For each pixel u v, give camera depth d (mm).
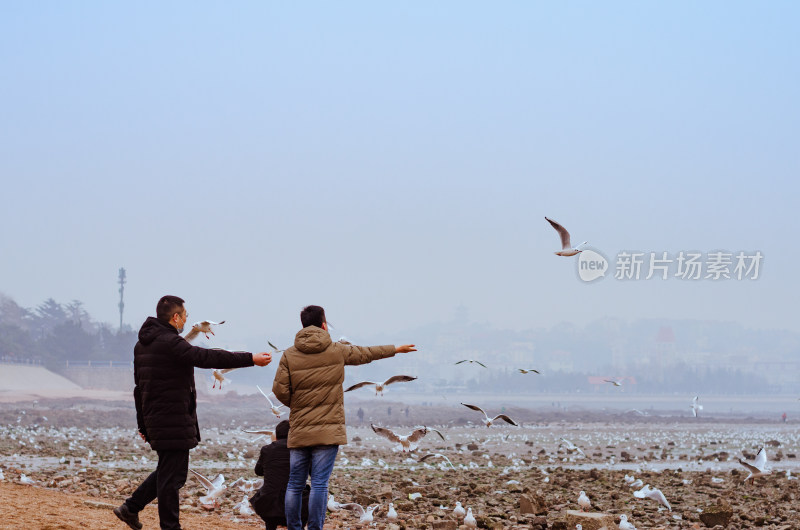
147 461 27078
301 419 7492
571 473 23156
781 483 21125
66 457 28391
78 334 190125
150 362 7258
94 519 8805
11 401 97875
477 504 15094
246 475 21750
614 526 10836
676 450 40375
